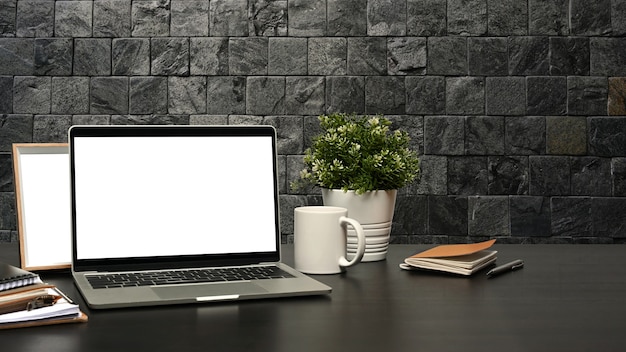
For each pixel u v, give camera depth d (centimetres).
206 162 141
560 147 251
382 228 153
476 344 93
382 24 253
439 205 253
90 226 132
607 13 251
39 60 253
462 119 252
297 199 254
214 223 139
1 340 93
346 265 139
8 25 253
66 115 254
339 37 253
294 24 253
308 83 254
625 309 111
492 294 122
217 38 254
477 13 252
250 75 254
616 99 250
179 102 254
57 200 139
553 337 96
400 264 146
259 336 96
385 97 253
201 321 103
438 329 100
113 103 254
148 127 138
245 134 144
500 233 252
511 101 252
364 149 153
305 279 127
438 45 253
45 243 137
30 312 99
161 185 137
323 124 159
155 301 111
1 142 254
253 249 141
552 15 251
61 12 253
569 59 251
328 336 96
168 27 254
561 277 136
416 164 157
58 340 94
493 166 252
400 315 107
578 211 251
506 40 252
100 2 253
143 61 254
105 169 134
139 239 134
